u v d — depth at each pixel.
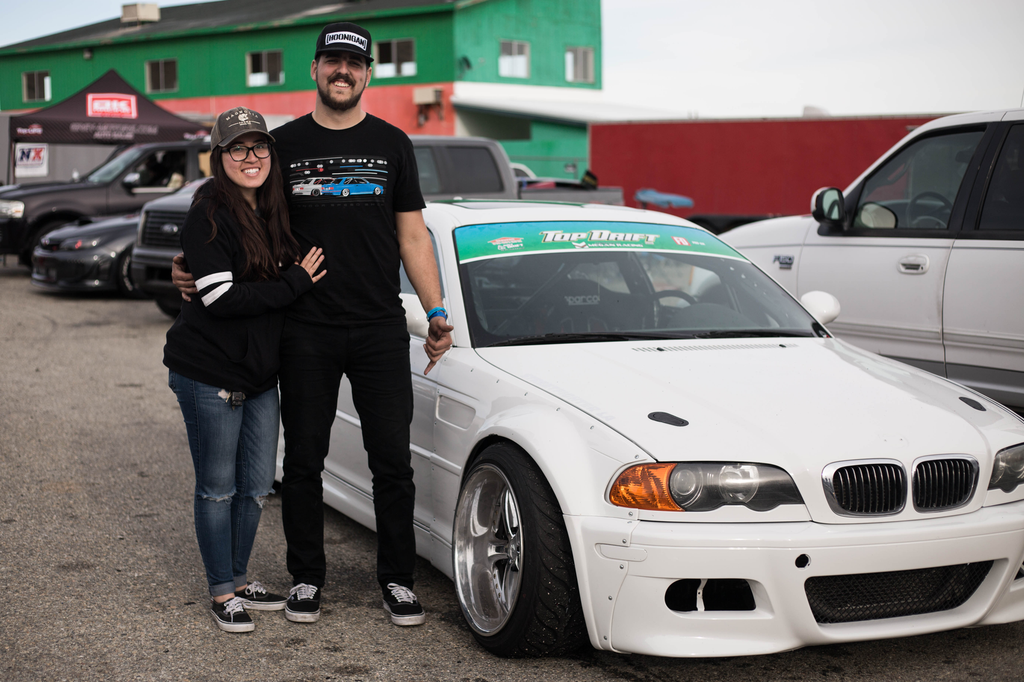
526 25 34.19
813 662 3.13
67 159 19.33
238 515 3.46
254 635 3.31
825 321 4.36
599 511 2.85
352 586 3.78
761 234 6.39
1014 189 5.01
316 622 3.43
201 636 3.29
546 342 3.66
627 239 4.27
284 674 3.01
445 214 4.25
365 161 3.32
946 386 3.51
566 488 2.89
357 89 3.32
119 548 4.13
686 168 16.64
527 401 3.20
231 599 3.39
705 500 2.76
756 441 2.85
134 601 3.58
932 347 5.30
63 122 15.87
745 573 2.72
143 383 7.77
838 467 2.81
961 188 5.22
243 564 3.51
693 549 2.71
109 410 6.79
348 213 3.31
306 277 3.25
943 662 3.13
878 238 5.57
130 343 9.62
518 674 3.02
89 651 3.15
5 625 3.34
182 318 3.29
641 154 17.00
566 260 4.05
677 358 3.46
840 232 5.79
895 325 5.46
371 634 3.33
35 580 3.75
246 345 3.23
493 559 3.24
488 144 10.48
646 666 3.08
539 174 31.97
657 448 2.82
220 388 3.23
